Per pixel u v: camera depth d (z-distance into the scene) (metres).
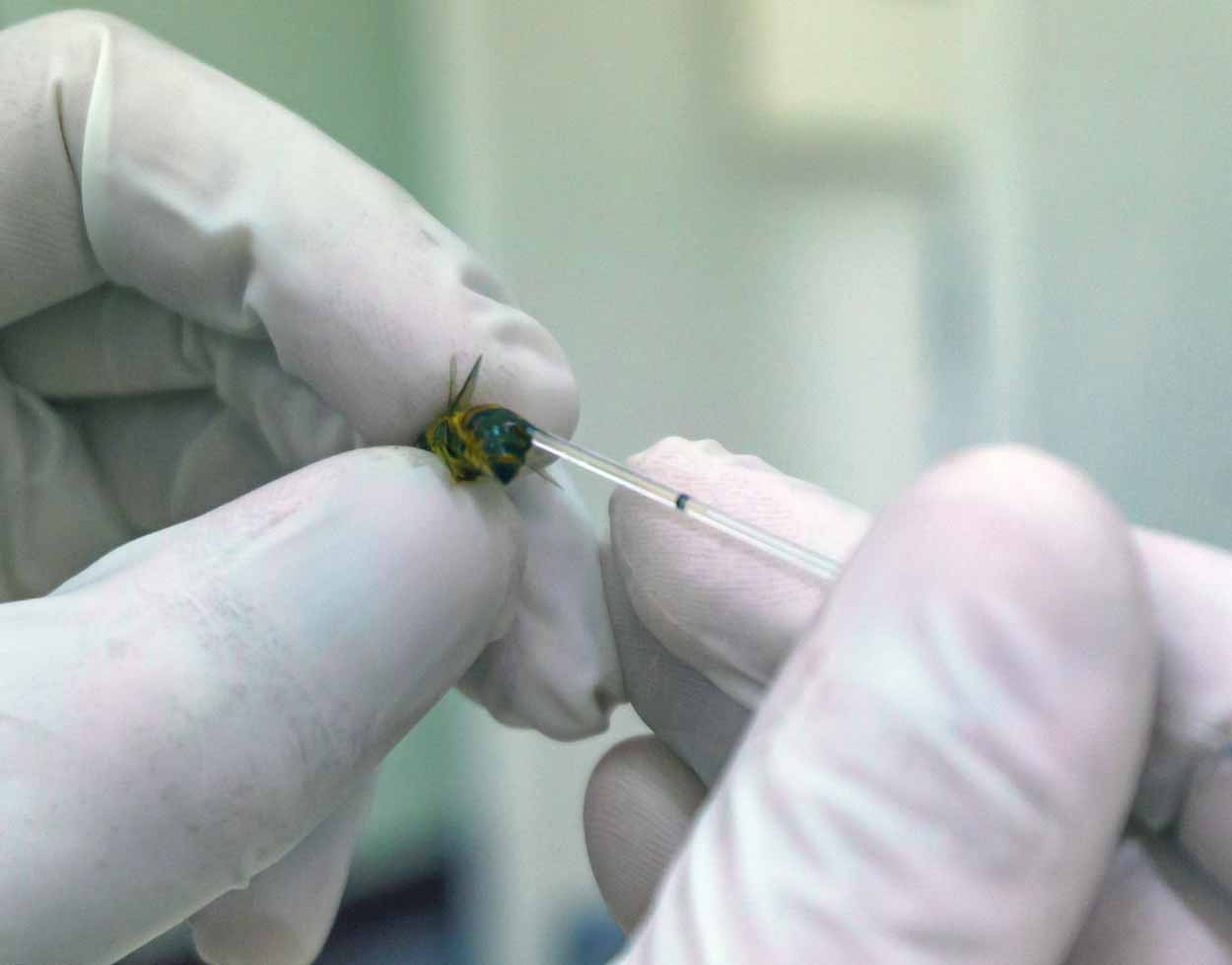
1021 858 0.20
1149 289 0.32
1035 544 0.20
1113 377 0.33
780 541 0.22
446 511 0.22
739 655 0.23
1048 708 0.20
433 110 0.35
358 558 0.22
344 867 0.24
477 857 0.37
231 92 0.24
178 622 0.22
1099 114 0.32
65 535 0.25
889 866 0.20
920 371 0.35
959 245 0.35
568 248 0.34
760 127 0.35
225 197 0.23
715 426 0.36
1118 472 0.33
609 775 0.24
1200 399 0.31
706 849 0.20
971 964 0.20
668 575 0.23
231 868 0.22
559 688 0.24
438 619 0.22
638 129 0.34
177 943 0.35
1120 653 0.20
